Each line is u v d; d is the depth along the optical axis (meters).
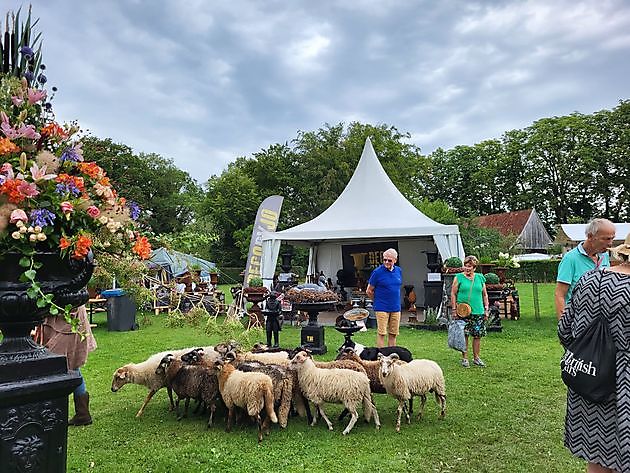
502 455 3.74
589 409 2.53
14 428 1.85
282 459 3.72
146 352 8.38
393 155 36.56
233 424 4.55
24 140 2.04
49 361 1.99
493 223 48.22
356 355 5.00
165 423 4.60
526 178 48.00
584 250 4.00
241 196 37.38
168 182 45.41
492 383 5.93
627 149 41.22
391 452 3.84
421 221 12.70
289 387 4.49
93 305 12.83
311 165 35.62
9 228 1.83
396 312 6.60
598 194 44.16
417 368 4.52
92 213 2.03
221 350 4.73
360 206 14.15
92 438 4.19
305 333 8.37
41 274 1.99
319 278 15.01
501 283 12.53
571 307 2.70
